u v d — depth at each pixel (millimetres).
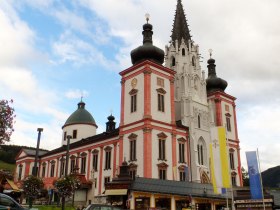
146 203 44375
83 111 101688
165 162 57188
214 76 81375
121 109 63875
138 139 57656
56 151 89125
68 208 49719
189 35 77812
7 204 22906
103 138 69312
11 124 30609
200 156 65500
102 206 28375
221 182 37750
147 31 67188
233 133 77438
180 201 47844
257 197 37531
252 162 38469
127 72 65312
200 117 69125
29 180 44562
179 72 71812
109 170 65000
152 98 59969
